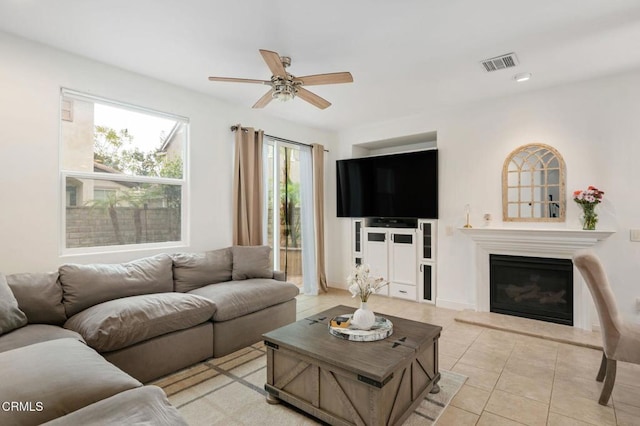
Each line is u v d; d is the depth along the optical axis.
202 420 2.03
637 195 3.23
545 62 3.03
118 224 3.22
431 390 2.30
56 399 1.26
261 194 4.33
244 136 4.17
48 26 2.43
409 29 2.46
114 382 1.43
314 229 5.20
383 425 1.76
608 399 2.16
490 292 4.04
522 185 3.84
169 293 2.85
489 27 2.44
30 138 2.62
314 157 5.18
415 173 4.65
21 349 1.59
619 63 3.05
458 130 4.29
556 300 3.66
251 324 3.14
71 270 2.54
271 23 2.38
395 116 4.69
